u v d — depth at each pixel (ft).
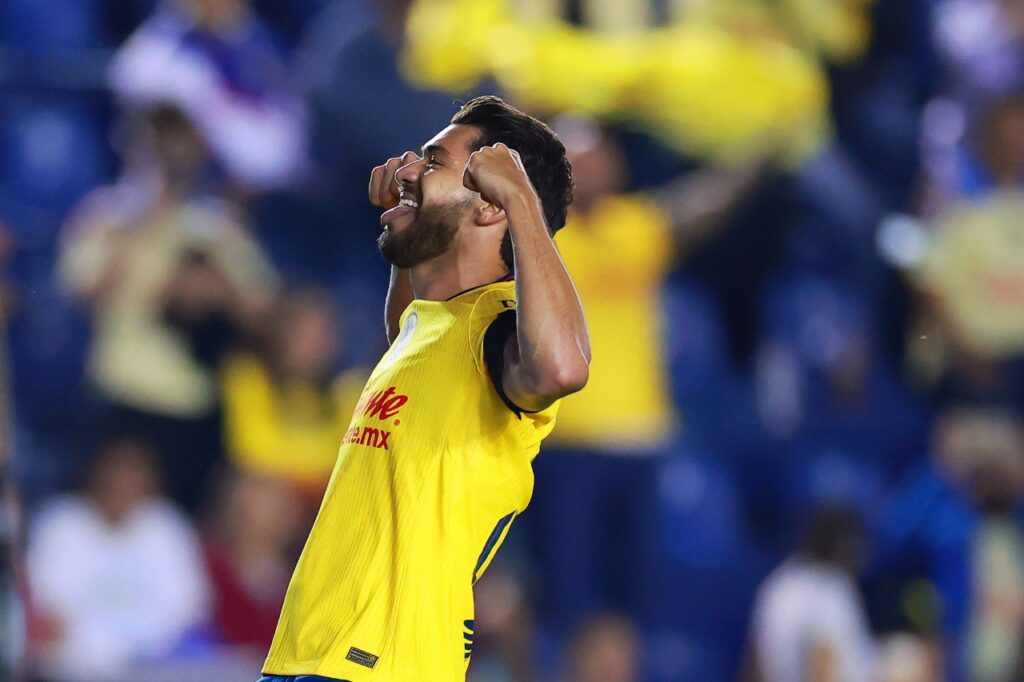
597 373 91.30
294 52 111.96
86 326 96.63
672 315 109.81
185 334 95.50
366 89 97.60
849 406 109.70
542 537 92.27
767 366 110.63
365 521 37.93
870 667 97.50
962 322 108.99
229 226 97.50
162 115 97.04
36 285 100.07
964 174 110.63
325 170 100.17
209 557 91.09
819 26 110.93
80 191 104.78
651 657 100.53
